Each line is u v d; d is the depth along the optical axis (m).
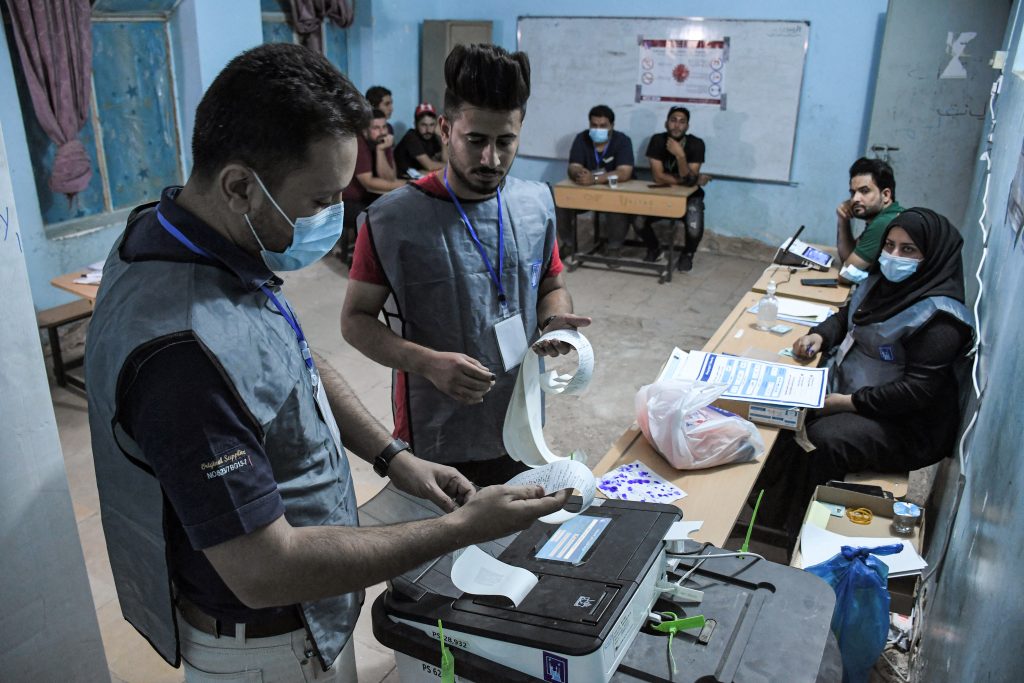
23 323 1.31
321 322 4.70
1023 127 2.00
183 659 1.18
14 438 1.33
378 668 2.14
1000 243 2.19
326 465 1.12
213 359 0.89
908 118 5.04
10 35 3.76
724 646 1.10
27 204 3.96
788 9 5.55
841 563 1.87
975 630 1.28
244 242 0.99
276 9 5.67
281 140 0.89
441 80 6.67
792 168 5.88
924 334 2.40
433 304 1.71
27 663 1.41
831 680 1.08
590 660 0.99
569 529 1.23
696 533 1.72
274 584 0.91
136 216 1.06
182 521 0.89
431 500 1.30
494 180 1.64
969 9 4.69
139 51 4.55
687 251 5.79
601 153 5.93
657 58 6.02
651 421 2.01
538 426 1.58
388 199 1.70
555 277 1.94
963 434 2.04
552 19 6.30
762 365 2.45
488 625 1.06
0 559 1.34
